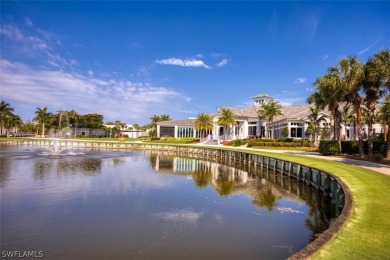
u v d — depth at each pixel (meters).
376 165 23.05
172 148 60.69
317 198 18.11
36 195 16.89
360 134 29.66
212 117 69.81
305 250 6.43
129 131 135.12
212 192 19.00
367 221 8.56
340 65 29.84
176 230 11.37
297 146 48.03
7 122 108.06
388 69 25.84
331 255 6.23
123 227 11.59
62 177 23.58
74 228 11.41
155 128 107.69
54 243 9.95
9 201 15.41
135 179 23.48
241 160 39.44
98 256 9.02
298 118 52.41
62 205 14.75
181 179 24.41
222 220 12.83
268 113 53.94
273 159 29.73
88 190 18.56
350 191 12.66
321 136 51.16
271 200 17.27
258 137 61.38
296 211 14.85
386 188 13.47
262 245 10.11
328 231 7.58
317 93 36.34
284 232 11.52
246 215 13.74
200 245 9.95
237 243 10.22
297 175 23.94
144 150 64.19
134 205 14.99
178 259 8.88
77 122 116.81
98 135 124.69
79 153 50.12
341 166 21.89
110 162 36.53
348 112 46.44
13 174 24.72
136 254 9.16
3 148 59.28
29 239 10.30
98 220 12.43
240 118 65.56
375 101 29.08
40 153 47.00
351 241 6.99
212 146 57.56
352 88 28.73
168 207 14.75
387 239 7.13
